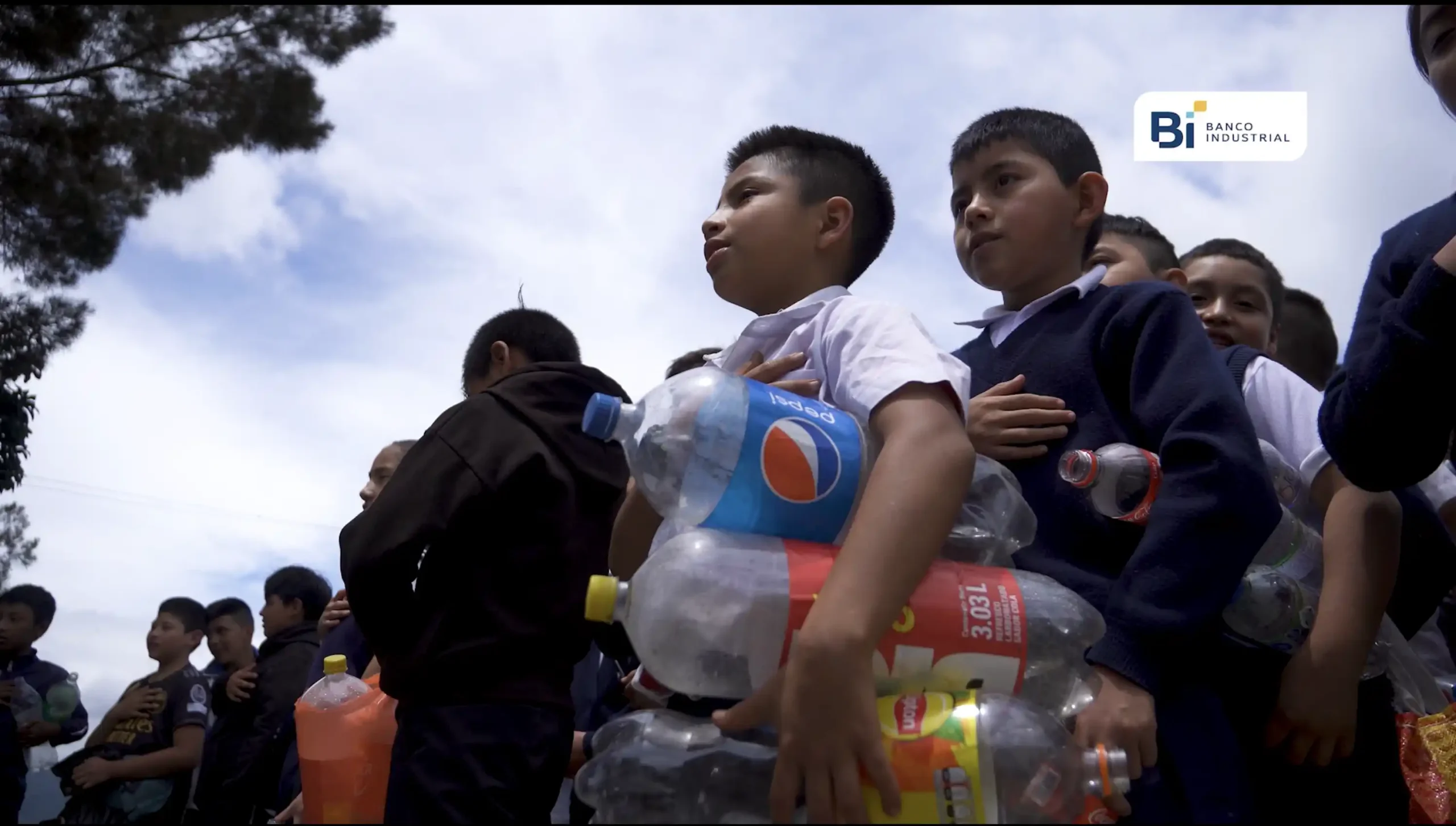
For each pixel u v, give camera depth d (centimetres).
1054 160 142
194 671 365
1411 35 123
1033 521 115
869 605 87
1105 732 98
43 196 470
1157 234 214
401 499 133
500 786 123
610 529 148
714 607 93
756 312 146
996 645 94
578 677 197
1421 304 105
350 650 217
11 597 379
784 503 98
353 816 130
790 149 149
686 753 97
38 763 381
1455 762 125
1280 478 131
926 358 105
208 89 561
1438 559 133
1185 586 100
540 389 149
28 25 461
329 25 612
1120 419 120
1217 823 97
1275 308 212
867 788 85
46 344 447
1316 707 108
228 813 280
